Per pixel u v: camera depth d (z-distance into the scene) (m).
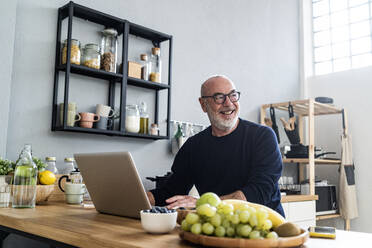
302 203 3.21
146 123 2.63
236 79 3.61
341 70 4.38
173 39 3.04
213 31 3.42
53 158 2.10
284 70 4.27
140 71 2.62
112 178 1.27
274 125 3.75
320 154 3.62
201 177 1.93
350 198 3.72
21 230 1.25
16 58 2.14
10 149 2.08
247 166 1.81
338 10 4.49
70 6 2.22
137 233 1.02
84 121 2.28
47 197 1.86
